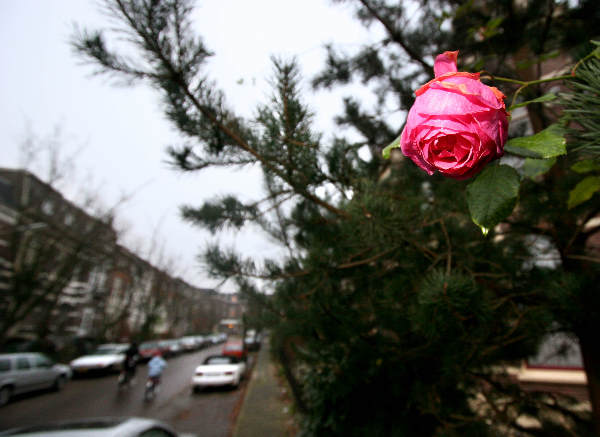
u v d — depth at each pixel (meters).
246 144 1.82
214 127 1.72
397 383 2.59
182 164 1.89
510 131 2.49
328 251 2.21
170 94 1.64
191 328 49.78
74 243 15.80
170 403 10.10
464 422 2.21
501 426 2.45
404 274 2.01
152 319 26.08
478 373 2.44
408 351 2.15
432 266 1.63
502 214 0.57
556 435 2.24
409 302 1.92
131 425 3.46
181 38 1.49
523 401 2.35
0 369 9.68
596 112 0.62
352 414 2.91
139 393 11.80
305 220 2.34
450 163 0.54
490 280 2.01
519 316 1.79
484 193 0.59
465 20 2.77
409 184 2.19
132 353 12.91
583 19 2.03
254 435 6.37
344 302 2.42
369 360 2.46
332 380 2.73
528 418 2.50
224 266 2.24
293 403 7.36
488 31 2.05
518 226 2.09
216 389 12.42
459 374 2.15
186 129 1.75
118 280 27.05
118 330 28.41
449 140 0.54
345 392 2.71
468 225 2.00
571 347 2.81
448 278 1.12
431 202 1.97
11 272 14.14
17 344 16.47
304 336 2.80
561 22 2.17
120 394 11.51
